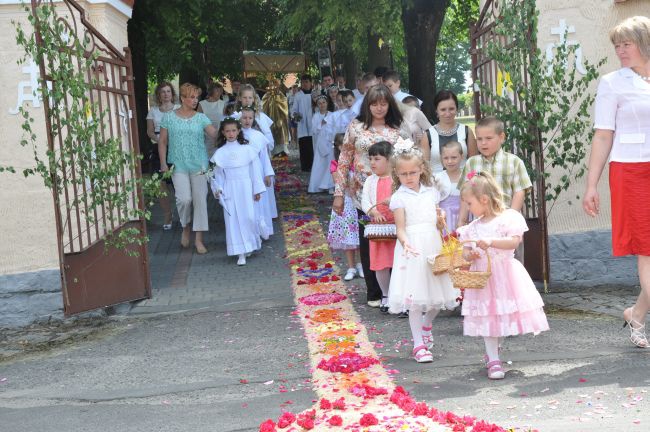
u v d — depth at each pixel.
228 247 11.30
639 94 6.21
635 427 4.69
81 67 8.69
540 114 8.38
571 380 5.74
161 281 10.59
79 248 8.90
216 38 25.58
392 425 4.88
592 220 9.07
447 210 7.93
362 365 6.31
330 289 9.46
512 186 7.38
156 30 16.27
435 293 6.55
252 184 11.45
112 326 8.56
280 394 5.87
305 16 18.25
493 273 6.01
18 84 8.73
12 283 8.82
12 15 8.66
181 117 12.06
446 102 8.16
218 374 6.53
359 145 8.39
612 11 8.89
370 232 7.87
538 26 8.94
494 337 5.96
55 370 7.02
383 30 17.31
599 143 6.38
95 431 5.33
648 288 6.27
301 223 13.97
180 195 12.12
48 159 8.63
